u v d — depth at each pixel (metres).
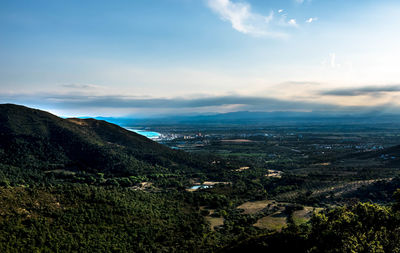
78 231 58.03
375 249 40.06
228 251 54.31
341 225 47.91
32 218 56.50
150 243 61.09
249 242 55.16
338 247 42.44
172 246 61.56
